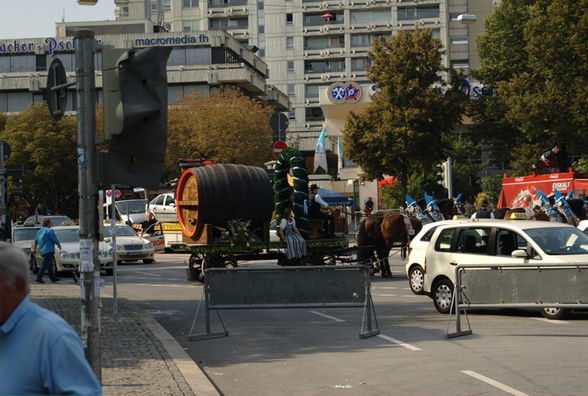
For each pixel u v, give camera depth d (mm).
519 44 58719
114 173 8227
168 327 17516
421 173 63656
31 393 3807
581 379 10727
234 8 129125
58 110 9203
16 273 3980
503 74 59312
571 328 15414
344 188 91125
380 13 124125
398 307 19812
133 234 41812
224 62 103938
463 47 119812
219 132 77188
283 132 32594
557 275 14906
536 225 17453
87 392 3809
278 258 27406
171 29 131125
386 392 10305
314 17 127250
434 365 12016
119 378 11008
